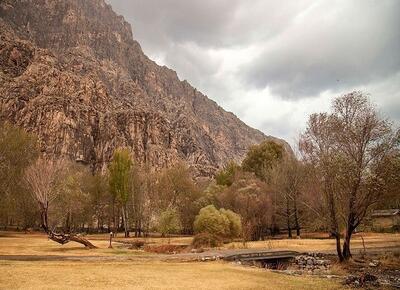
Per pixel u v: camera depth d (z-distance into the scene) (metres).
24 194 78.06
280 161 81.94
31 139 88.31
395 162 33.50
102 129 182.75
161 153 188.12
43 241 53.31
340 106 36.53
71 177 88.75
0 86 174.62
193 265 28.80
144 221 89.00
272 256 36.34
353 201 34.38
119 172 82.50
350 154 35.12
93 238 72.50
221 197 72.88
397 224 67.81
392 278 27.22
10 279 19.12
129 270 24.38
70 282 19.23
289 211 71.44
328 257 36.94
